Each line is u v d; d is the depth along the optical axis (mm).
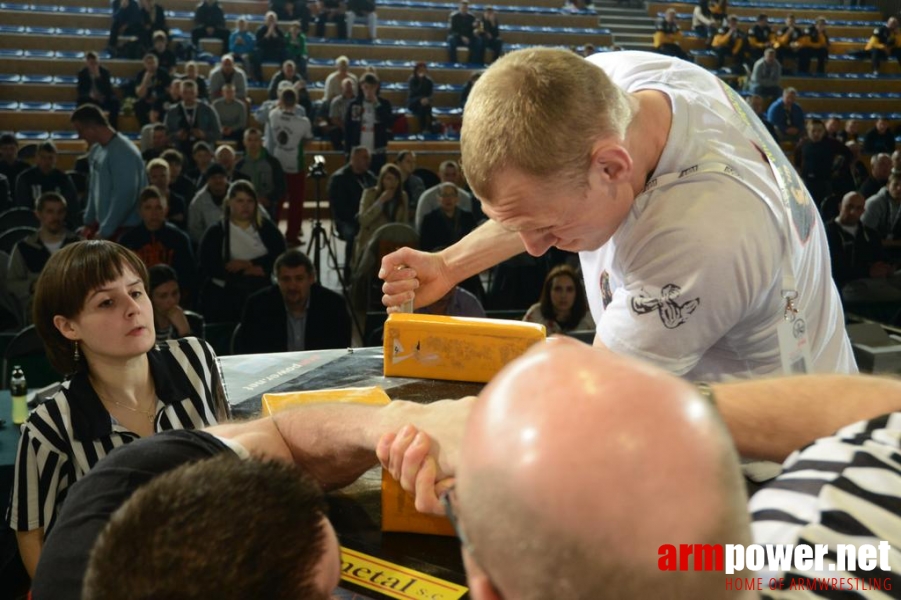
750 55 12719
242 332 3746
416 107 10570
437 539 867
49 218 4441
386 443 846
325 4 12086
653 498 426
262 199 7422
